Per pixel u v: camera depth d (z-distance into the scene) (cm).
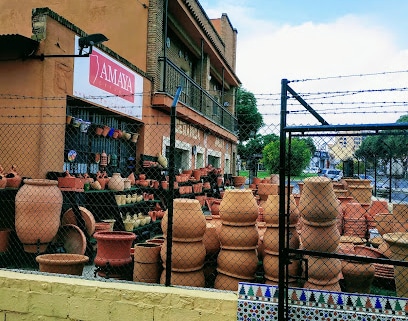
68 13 1166
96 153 818
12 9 1120
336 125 289
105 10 1148
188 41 1555
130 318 319
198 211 367
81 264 409
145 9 1124
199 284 366
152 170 992
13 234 563
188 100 1519
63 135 689
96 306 325
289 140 310
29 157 635
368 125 282
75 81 723
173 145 338
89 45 673
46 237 522
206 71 1752
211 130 1656
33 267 537
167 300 314
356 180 836
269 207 370
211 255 405
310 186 337
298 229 429
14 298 343
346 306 292
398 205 494
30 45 641
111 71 855
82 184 621
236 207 363
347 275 373
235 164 2319
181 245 362
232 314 304
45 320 336
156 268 389
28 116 608
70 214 580
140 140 1023
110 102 850
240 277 363
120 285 330
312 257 342
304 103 323
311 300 298
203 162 1609
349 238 511
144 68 1112
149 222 810
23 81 650
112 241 413
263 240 376
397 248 358
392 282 418
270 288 303
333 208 333
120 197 748
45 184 522
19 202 514
